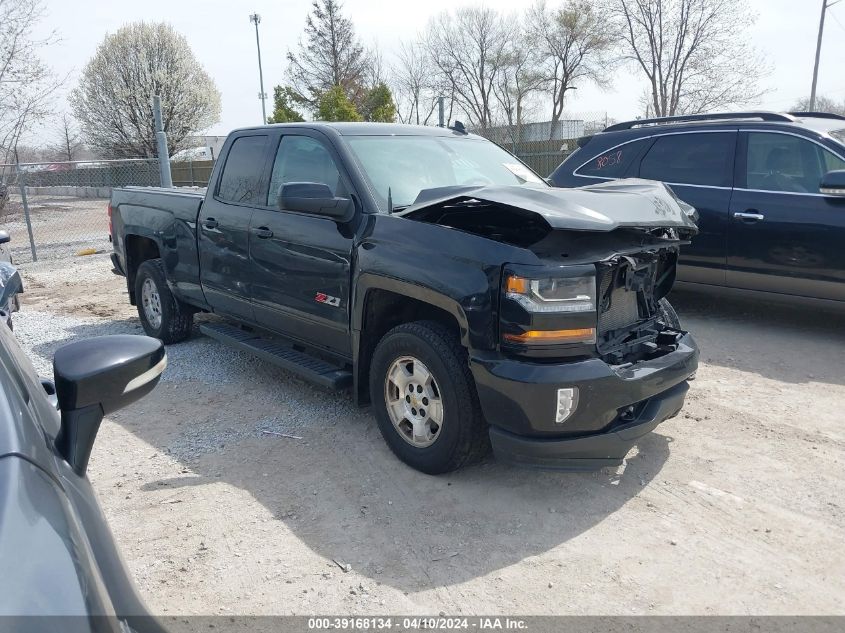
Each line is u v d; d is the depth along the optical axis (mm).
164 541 3418
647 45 30812
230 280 5418
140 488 3949
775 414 4820
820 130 6414
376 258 3998
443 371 3676
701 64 29422
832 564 3176
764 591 2996
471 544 3354
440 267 3662
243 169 5371
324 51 39938
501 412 3449
